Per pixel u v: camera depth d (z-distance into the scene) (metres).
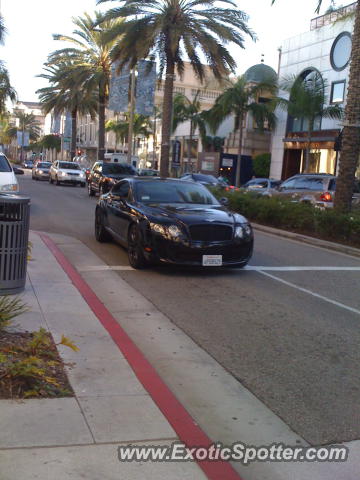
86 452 3.32
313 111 30.41
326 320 6.91
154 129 52.34
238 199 19.09
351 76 15.21
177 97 45.00
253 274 9.53
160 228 8.70
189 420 3.88
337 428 4.09
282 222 16.70
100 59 38.25
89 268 9.41
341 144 15.69
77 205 20.97
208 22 23.92
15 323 5.66
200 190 10.62
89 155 82.44
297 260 11.38
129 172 24.70
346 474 3.47
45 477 3.02
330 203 18.70
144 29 24.86
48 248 10.37
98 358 4.95
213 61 25.27
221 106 37.62
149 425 3.75
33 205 19.94
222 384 4.83
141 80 26.89
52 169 37.50
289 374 5.11
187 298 7.69
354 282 9.27
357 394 4.73
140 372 4.69
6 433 3.45
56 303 6.61
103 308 6.64
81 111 49.41
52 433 3.51
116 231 10.55
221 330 6.33
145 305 7.26
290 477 3.42
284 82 36.56
